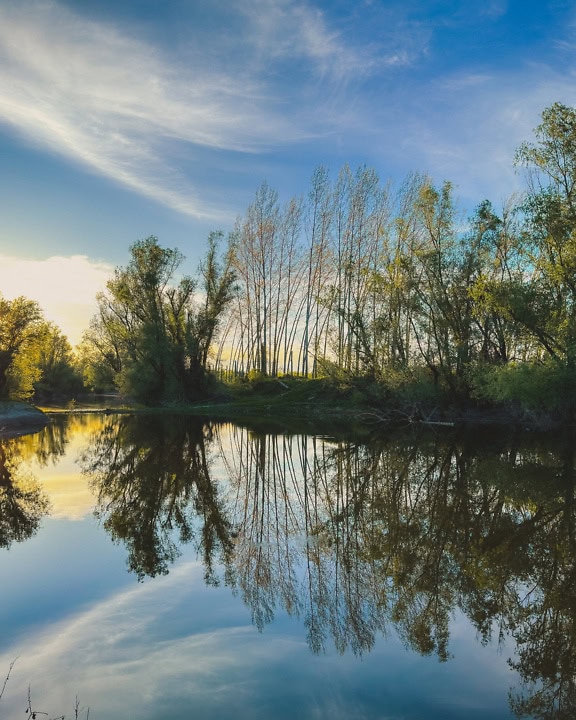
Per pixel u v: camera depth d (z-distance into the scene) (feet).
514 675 18.76
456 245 105.50
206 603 24.80
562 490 48.26
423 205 108.06
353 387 132.16
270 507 45.52
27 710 16.19
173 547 34.01
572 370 83.35
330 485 54.54
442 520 39.99
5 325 137.59
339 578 28.40
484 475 56.08
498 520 39.42
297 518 41.70
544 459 65.51
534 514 40.70
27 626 22.26
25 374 143.54
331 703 16.55
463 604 25.20
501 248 105.91
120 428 114.73
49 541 35.24
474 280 103.71
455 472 58.18
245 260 192.24
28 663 19.11
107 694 17.03
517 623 23.18
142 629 21.97
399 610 24.41
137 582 27.58
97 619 22.95
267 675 18.35
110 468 64.90
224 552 32.94
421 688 17.69
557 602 25.31
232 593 26.12
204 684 17.65
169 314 165.78
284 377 185.98
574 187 84.79
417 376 112.47
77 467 65.72
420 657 19.95
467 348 107.76
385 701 16.80
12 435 105.29
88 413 161.48
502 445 78.23
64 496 49.57
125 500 47.96
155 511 43.96
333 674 18.42
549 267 85.25
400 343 116.26
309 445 84.43
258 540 35.63
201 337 168.25
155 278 159.12
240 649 20.24
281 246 188.85
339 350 129.29
